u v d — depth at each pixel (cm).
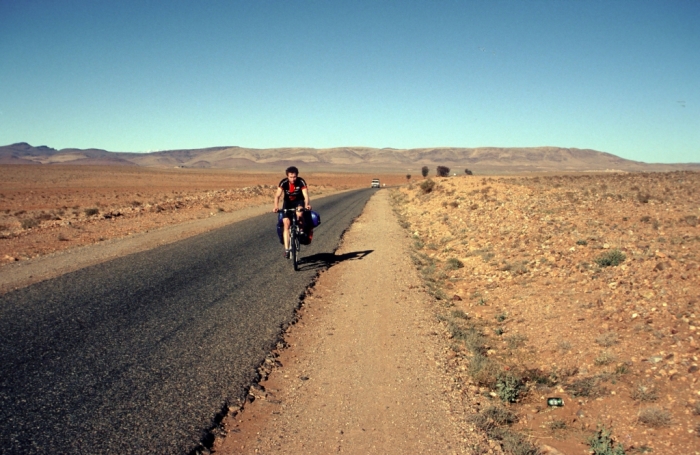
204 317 711
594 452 398
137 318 697
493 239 1389
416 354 600
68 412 426
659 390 471
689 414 427
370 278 1016
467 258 1214
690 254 941
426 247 1467
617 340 585
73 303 767
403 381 524
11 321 673
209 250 1289
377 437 414
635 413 443
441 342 643
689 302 659
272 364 564
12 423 403
